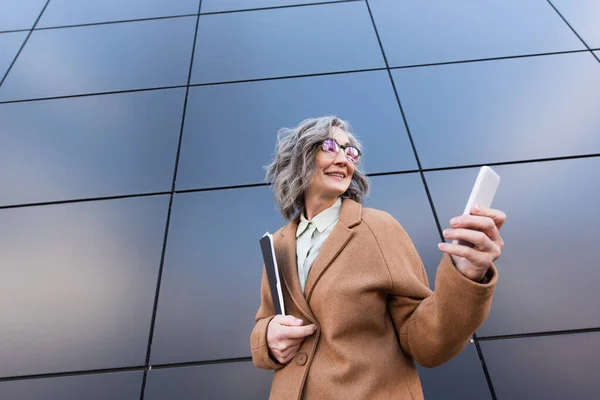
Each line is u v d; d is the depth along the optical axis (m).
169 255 1.97
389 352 1.03
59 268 1.96
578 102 2.28
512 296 1.76
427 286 1.12
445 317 0.89
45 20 3.07
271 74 2.62
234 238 2.01
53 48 2.88
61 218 2.11
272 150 2.28
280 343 1.06
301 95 2.51
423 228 1.95
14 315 1.84
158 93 2.59
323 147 1.23
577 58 2.46
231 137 2.35
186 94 2.57
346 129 1.35
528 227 1.92
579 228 1.90
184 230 2.04
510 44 2.60
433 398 1.61
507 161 2.12
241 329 1.78
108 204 2.15
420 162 2.16
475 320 0.87
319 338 1.06
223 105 2.50
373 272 1.06
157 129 2.42
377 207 2.03
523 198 2.00
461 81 2.47
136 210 2.12
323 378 0.99
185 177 2.22
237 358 1.73
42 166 2.30
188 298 1.86
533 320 1.71
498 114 2.29
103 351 1.75
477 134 2.23
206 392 1.67
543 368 1.62
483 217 0.81
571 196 1.98
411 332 1.02
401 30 2.77
